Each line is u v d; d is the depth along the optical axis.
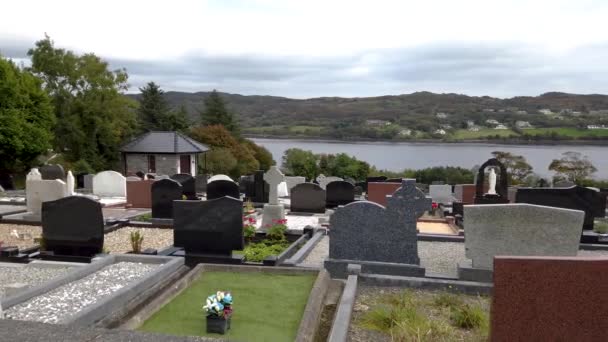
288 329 5.45
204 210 9.46
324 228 13.47
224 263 9.42
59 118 35.47
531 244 8.03
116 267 7.85
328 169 33.91
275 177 14.08
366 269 8.72
